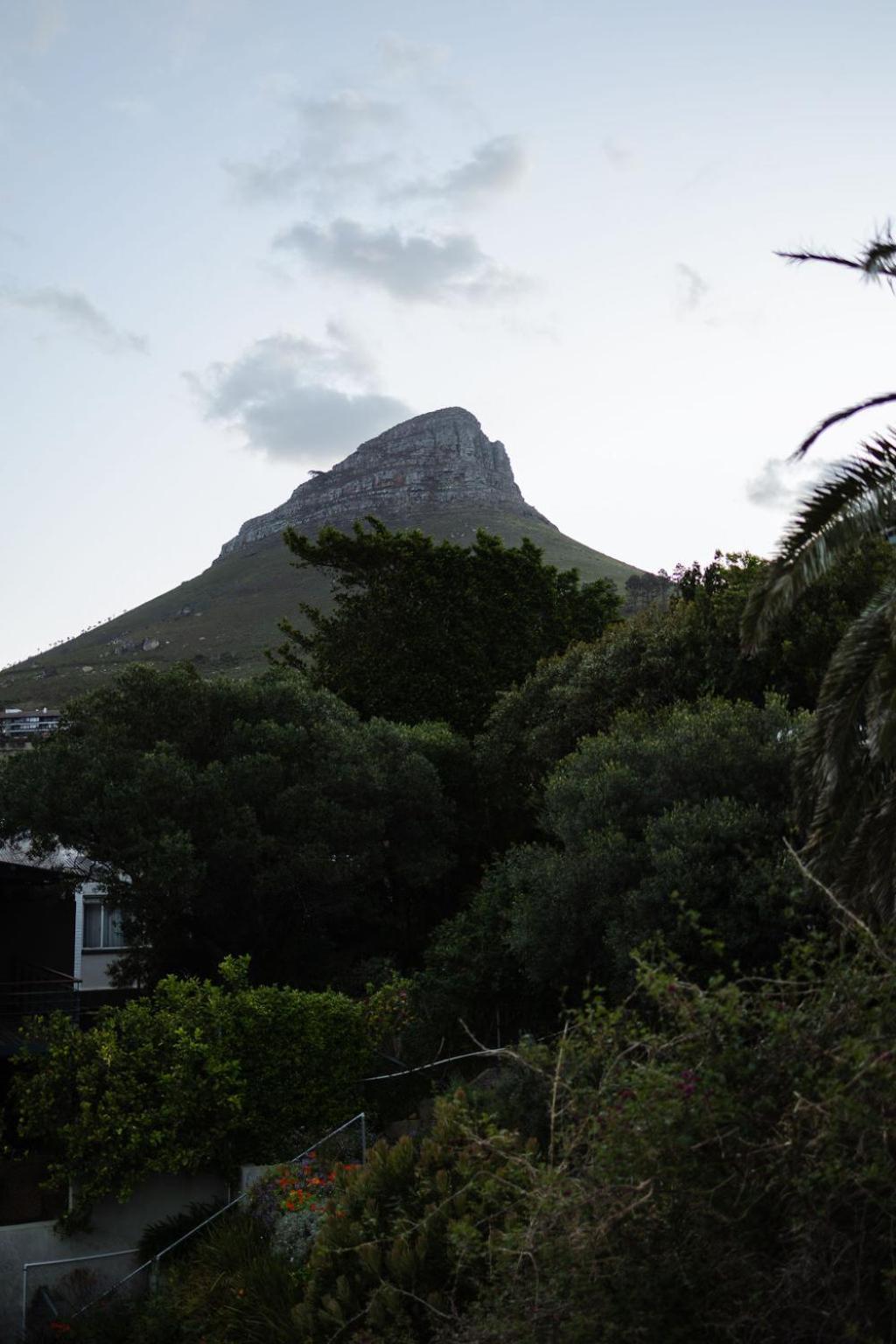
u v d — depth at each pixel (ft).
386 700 131.13
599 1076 24.64
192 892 82.94
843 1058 19.36
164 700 91.71
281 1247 43.11
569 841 61.57
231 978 62.69
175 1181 58.23
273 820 89.92
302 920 94.79
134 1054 57.93
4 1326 54.08
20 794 83.15
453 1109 35.45
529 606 136.67
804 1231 18.45
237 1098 56.85
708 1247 19.21
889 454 35.70
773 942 49.93
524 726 99.91
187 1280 46.16
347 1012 62.39
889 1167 18.22
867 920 35.24
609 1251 19.77
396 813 97.09
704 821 53.72
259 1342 36.68
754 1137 19.47
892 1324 18.20
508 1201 26.99
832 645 76.95
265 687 97.30
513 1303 20.88
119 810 82.89
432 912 105.60
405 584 133.80
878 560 78.89
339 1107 60.75
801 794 40.01
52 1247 55.77
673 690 82.79
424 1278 30.17
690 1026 20.95
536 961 59.77
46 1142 60.13
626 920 53.93
